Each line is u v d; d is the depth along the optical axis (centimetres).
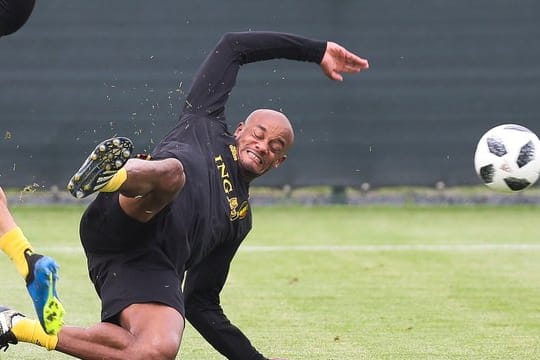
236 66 2152
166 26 5425
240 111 5481
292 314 2888
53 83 5422
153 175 1680
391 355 2389
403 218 5384
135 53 5425
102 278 1827
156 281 1784
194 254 1897
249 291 3259
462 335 2622
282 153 2023
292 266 3800
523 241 4547
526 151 2481
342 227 5000
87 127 5438
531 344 2520
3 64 5409
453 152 5578
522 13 5538
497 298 3170
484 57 5550
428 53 5544
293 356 2372
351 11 5519
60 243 4297
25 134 5444
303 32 5503
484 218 5409
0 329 1750
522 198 5891
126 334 1731
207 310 2064
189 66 5441
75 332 1731
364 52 5544
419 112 5569
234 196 1977
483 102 5569
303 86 5519
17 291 3166
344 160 5566
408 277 3566
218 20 5447
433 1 5531
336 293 3234
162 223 1814
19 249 1592
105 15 5416
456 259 4012
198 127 2027
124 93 5422
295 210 5672
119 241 1797
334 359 2344
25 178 5466
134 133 5431
